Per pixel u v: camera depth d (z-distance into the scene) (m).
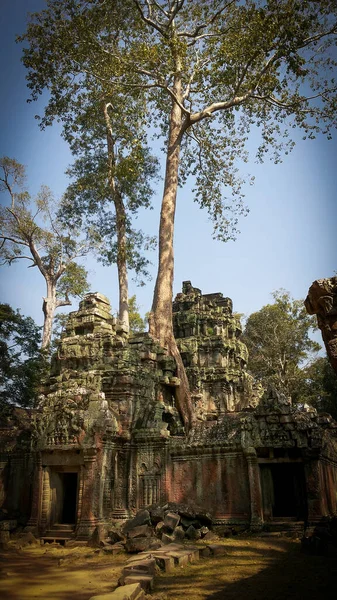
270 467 20.08
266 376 53.16
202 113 29.02
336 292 8.50
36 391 27.75
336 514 19.53
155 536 17.22
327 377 47.72
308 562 13.39
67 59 26.84
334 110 29.20
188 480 21.00
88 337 25.64
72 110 32.16
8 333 27.42
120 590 9.73
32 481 23.33
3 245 41.44
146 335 26.70
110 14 25.97
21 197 40.53
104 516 19.41
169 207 29.97
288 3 22.55
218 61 25.34
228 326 43.88
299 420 19.59
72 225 41.59
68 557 15.55
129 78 27.86
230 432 21.22
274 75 26.95
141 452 21.77
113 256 38.66
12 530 20.77
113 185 35.41
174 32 27.03
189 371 39.88
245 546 16.19
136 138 31.92
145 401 23.34
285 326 53.06
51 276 42.56
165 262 28.81
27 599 10.27
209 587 10.98
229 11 27.23
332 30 25.75
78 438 20.11
